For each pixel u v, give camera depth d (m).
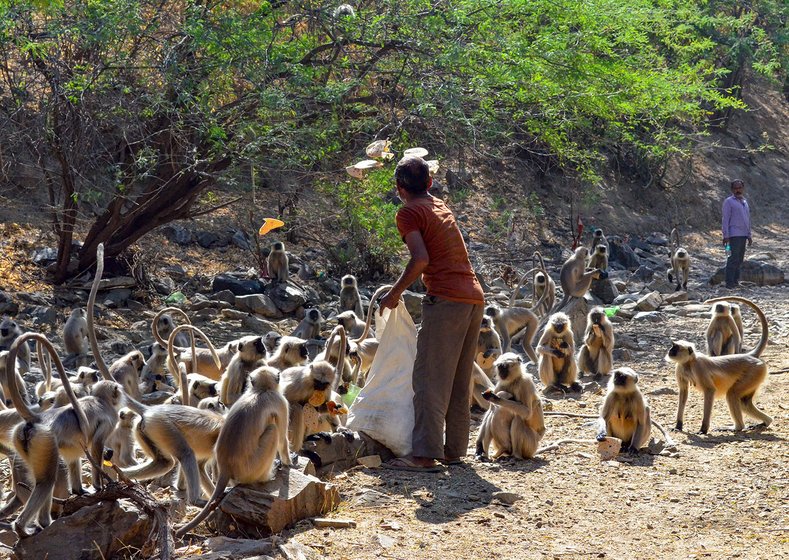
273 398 6.29
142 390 11.23
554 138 20.45
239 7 16.91
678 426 9.99
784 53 43.94
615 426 8.83
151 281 18.97
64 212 17.53
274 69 15.91
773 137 46.59
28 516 5.68
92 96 15.37
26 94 15.84
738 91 43.12
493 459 8.42
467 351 7.95
